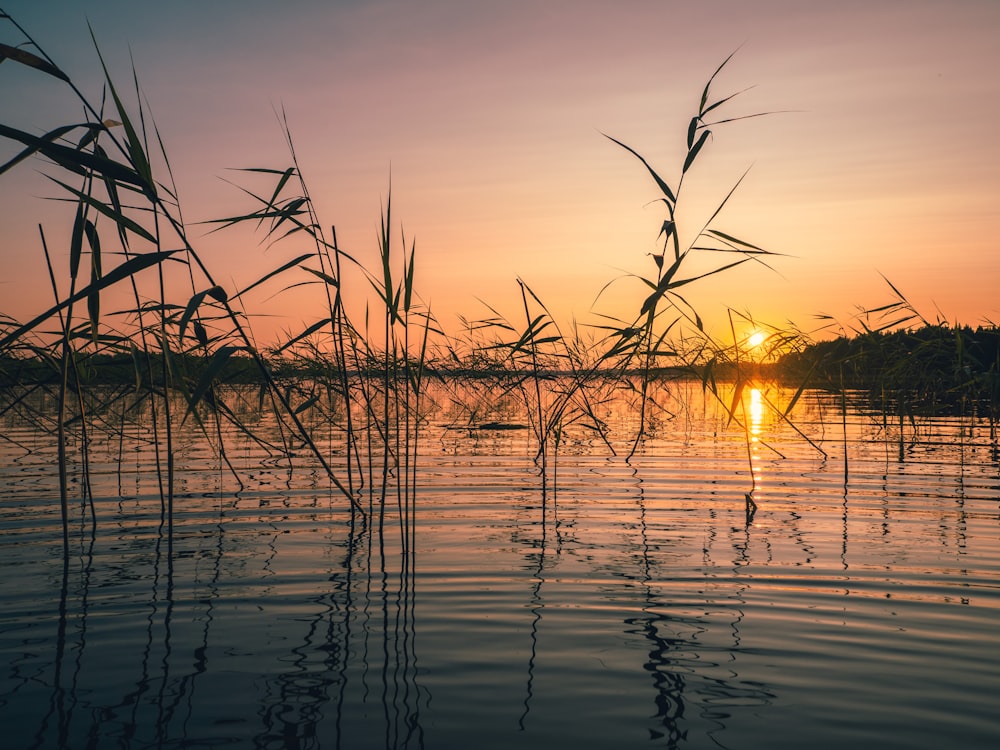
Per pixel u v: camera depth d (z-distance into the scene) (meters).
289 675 2.78
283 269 4.30
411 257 4.96
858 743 2.29
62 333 4.61
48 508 5.66
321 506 5.84
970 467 7.54
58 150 3.50
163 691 2.64
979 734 2.35
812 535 4.91
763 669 2.84
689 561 4.32
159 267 4.58
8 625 3.28
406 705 2.54
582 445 9.45
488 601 3.62
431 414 13.24
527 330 6.43
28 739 2.30
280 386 7.81
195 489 6.45
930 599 3.65
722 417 13.02
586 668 2.85
